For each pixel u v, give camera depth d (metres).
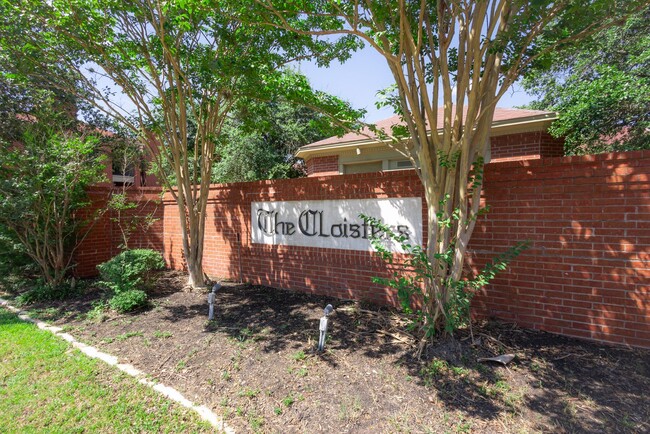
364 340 3.95
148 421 2.78
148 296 5.97
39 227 6.04
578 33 3.46
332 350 3.74
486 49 3.60
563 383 2.98
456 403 2.79
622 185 3.47
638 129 6.30
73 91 5.85
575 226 3.72
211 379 3.32
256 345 3.95
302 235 5.88
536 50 3.61
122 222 7.90
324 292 5.63
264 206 6.42
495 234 4.18
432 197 3.74
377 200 5.04
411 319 4.37
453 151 3.59
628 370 3.09
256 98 5.47
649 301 3.35
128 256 5.84
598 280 3.60
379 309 4.81
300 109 14.94
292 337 4.11
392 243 4.88
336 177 5.43
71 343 4.19
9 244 6.05
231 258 6.98
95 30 4.89
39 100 6.64
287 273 6.11
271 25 4.02
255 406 2.90
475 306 4.32
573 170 3.72
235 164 13.70
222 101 7.05
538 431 2.47
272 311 5.03
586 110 6.08
